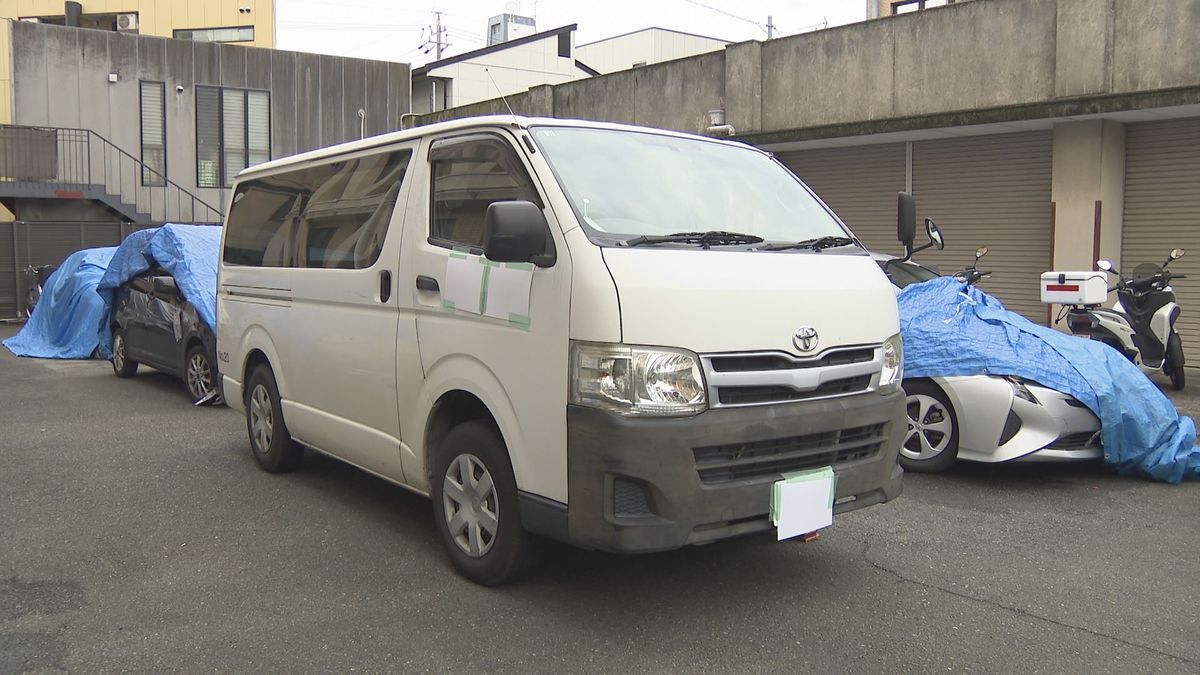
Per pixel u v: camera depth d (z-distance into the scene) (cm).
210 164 2333
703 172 456
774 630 373
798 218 463
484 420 418
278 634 369
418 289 444
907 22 1273
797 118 1401
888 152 1408
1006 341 609
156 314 988
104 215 2150
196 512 535
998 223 1295
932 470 613
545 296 370
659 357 346
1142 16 1071
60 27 2153
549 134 415
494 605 397
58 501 557
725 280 370
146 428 786
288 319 569
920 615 388
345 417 514
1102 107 1102
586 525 353
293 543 480
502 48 3209
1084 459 588
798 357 376
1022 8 1171
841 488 388
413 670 339
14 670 338
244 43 2814
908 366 613
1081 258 1169
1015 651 355
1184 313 1147
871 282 425
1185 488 587
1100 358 619
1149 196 1173
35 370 1184
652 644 360
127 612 392
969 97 1223
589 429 349
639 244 372
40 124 2148
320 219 546
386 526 510
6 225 1888
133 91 2238
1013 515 529
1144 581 428
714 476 357
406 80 2536
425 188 454
